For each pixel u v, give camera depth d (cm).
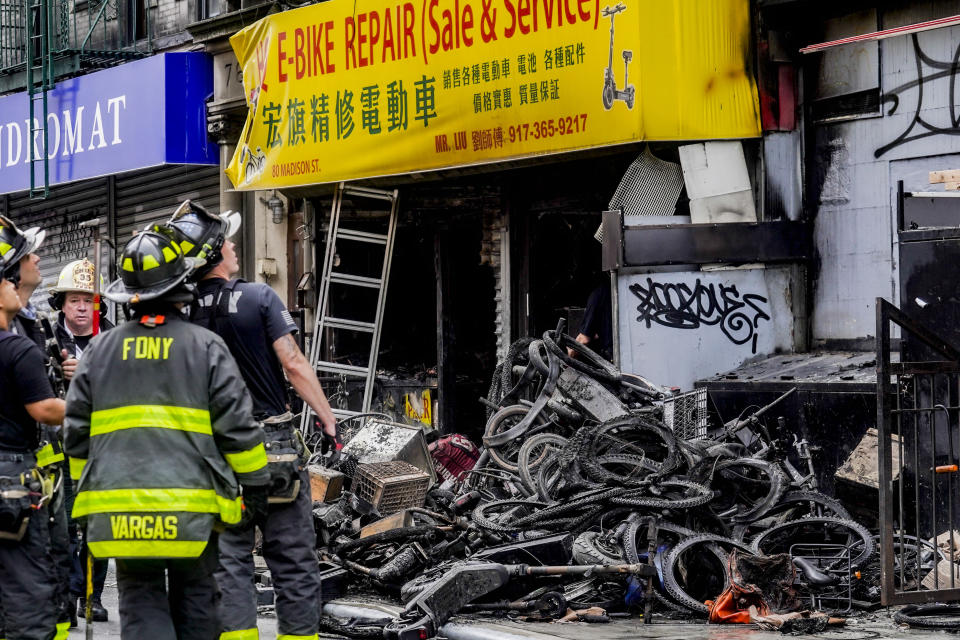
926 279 1016
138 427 605
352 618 912
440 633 862
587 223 1566
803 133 1323
